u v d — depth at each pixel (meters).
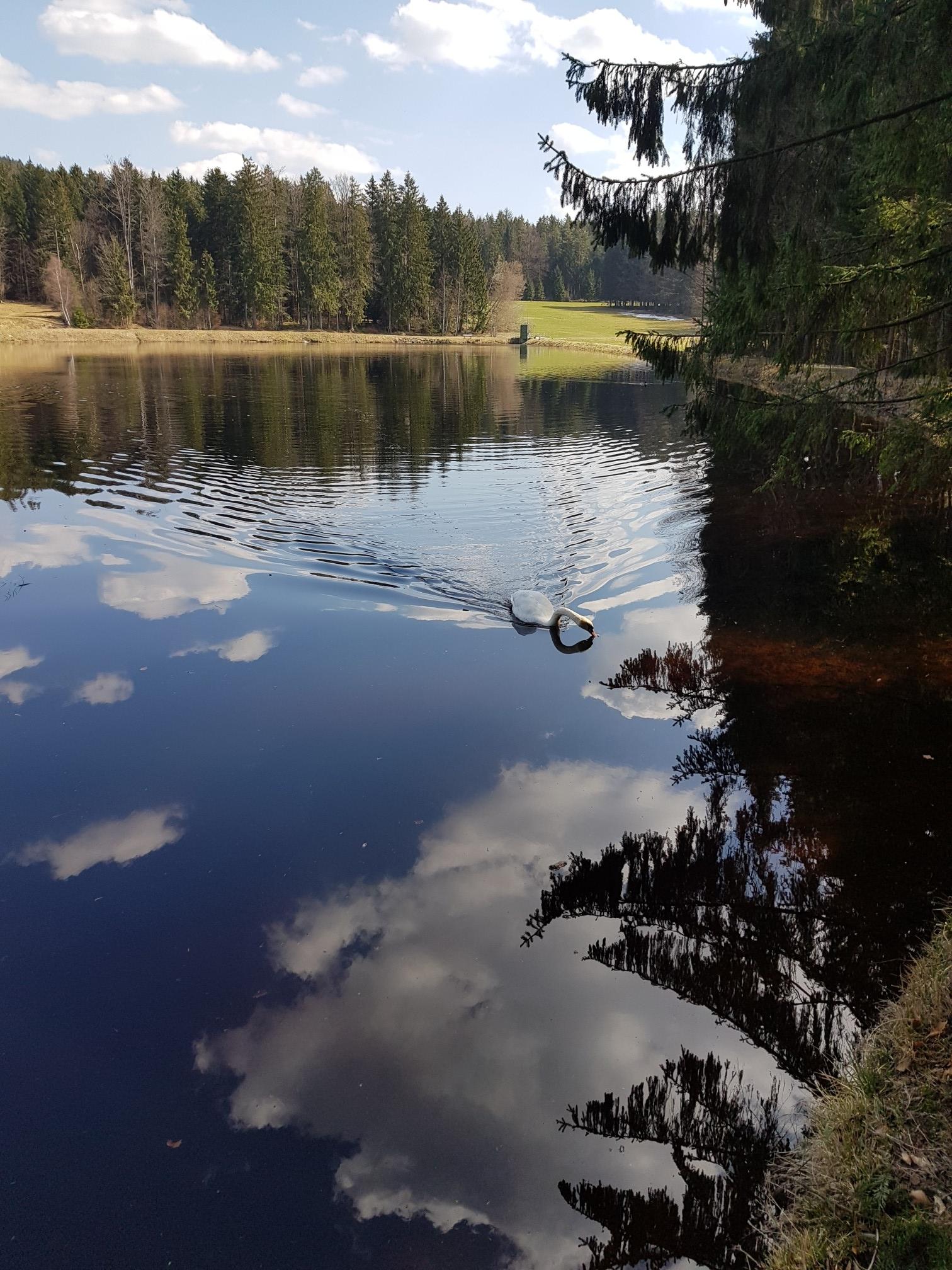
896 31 5.55
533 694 6.69
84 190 76.81
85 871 4.45
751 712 6.36
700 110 6.40
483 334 80.38
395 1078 3.25
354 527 11.64
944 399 7.21
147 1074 3.26
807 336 6.82
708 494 14.05
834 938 4.00
